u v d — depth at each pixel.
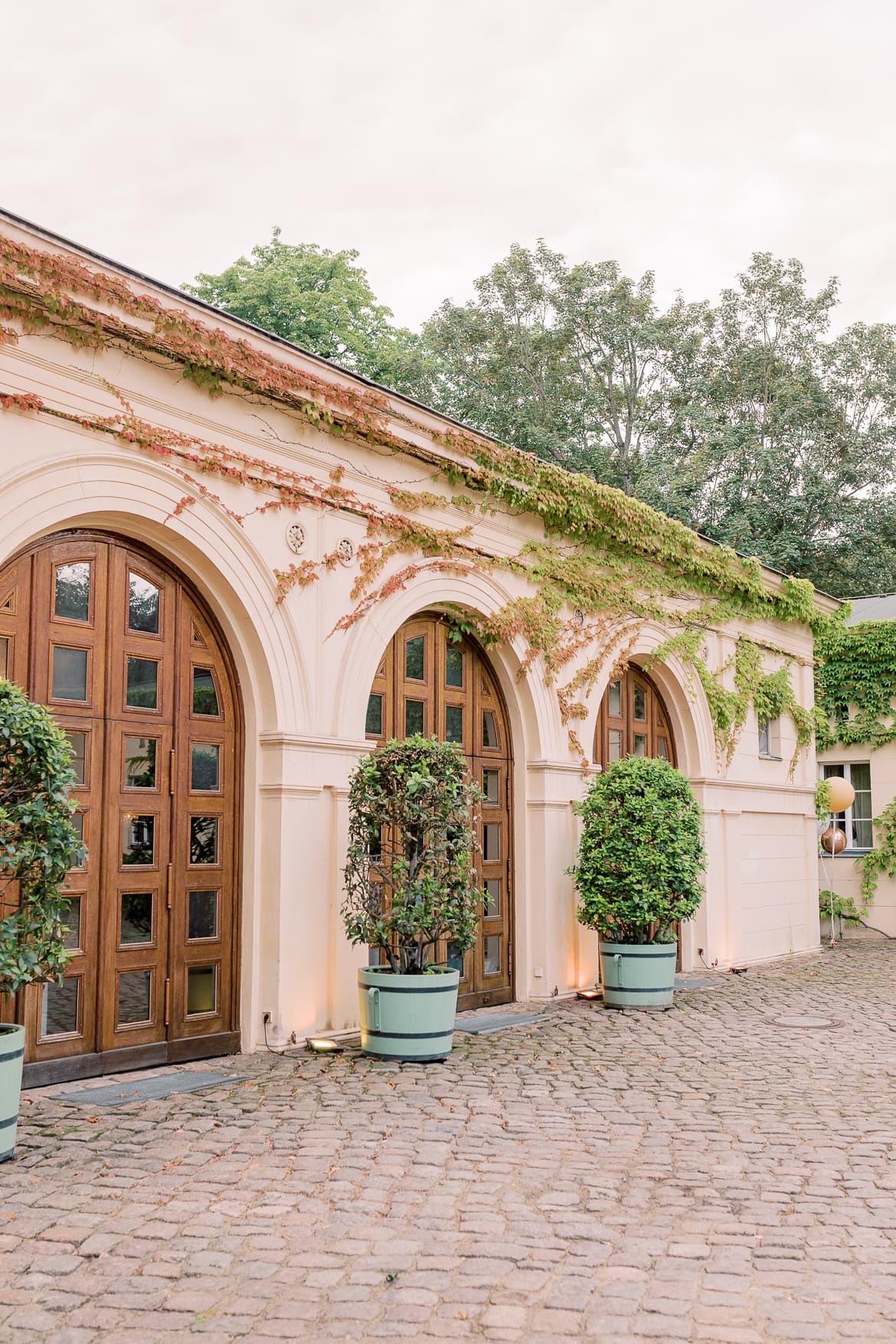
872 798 20.06
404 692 10.03
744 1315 3.70
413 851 8.11
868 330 28.31
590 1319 3.66
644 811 10.56
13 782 5.38
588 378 28.84
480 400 27.73
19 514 6.72
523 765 11.23
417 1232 4.44
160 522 7.59
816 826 17.39
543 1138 5.90
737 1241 4.39
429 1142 5.77
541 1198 4.90
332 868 8.70
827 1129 6.16
